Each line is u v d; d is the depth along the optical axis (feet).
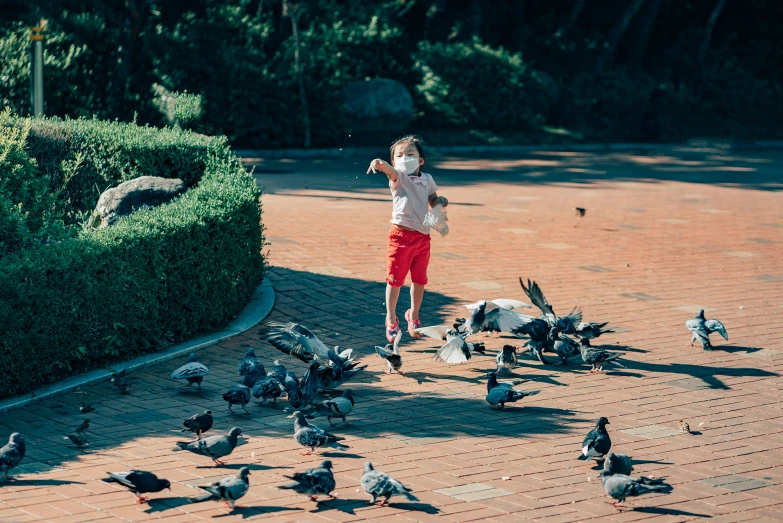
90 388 29.58
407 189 34.32
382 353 31.73
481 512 20.68
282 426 26.58
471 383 31.40
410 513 20.51
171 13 129.29
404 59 139.64
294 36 129.39
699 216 72.33
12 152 41.39
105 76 110.32
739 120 170.50
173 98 108.78
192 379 29.19
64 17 109.19
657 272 50.55
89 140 49.93
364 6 141.69
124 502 20.62
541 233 61.52
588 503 21.44
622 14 164.45
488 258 52.29
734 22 191.72
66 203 49.85
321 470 20.56
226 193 39.96
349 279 45.75
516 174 101.76
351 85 128.67
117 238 31.78
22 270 27.68
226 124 115.96
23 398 27.76
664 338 37.55
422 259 35.06
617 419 27.81
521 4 167.12
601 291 45.50
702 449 25.40
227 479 20.04
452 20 161.99
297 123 121.60
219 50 116.37
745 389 31.19
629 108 159.33
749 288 47.42
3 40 100.32
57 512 19.88
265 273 44.24
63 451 23.86
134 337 32.48
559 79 159.63
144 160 49.11
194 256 34.88
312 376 27.27
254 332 37.09
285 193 78.07
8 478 21.80
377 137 130.11
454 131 141.59
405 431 26.32
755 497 22.12
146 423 26.40
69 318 29.48
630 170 109.60
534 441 25.72
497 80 143.95
